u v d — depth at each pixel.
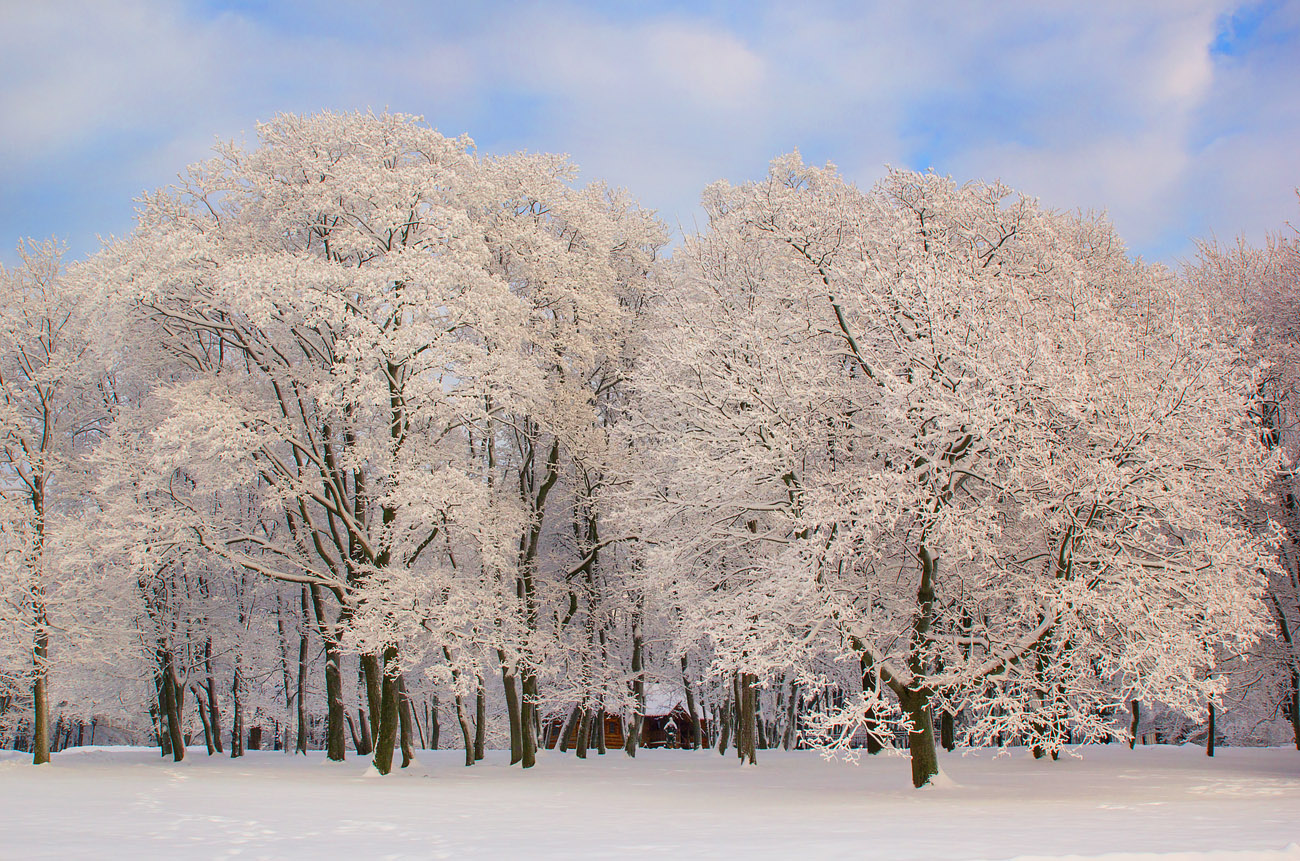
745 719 24.97
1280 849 7.25
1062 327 15.89
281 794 15.56
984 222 18.75
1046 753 22.64
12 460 24.50
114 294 19.83
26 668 23.20
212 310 22.25
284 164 23.12
